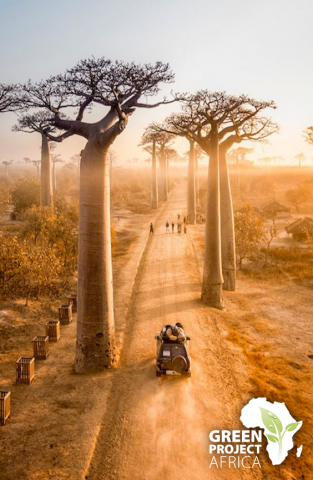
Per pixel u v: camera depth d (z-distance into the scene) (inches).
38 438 332.5
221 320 705.0
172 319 681.0
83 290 473.1
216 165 761.0
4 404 354.0
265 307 823.1
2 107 502.6
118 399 406.0
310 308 821.9
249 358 538.3
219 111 747.4
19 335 579.2
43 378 452.4
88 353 474.0
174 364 442.3
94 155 460.4
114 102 440.5
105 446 325.1
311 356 570.6
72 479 283.1
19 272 708.0
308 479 292.7
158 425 357.4
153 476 289.0
